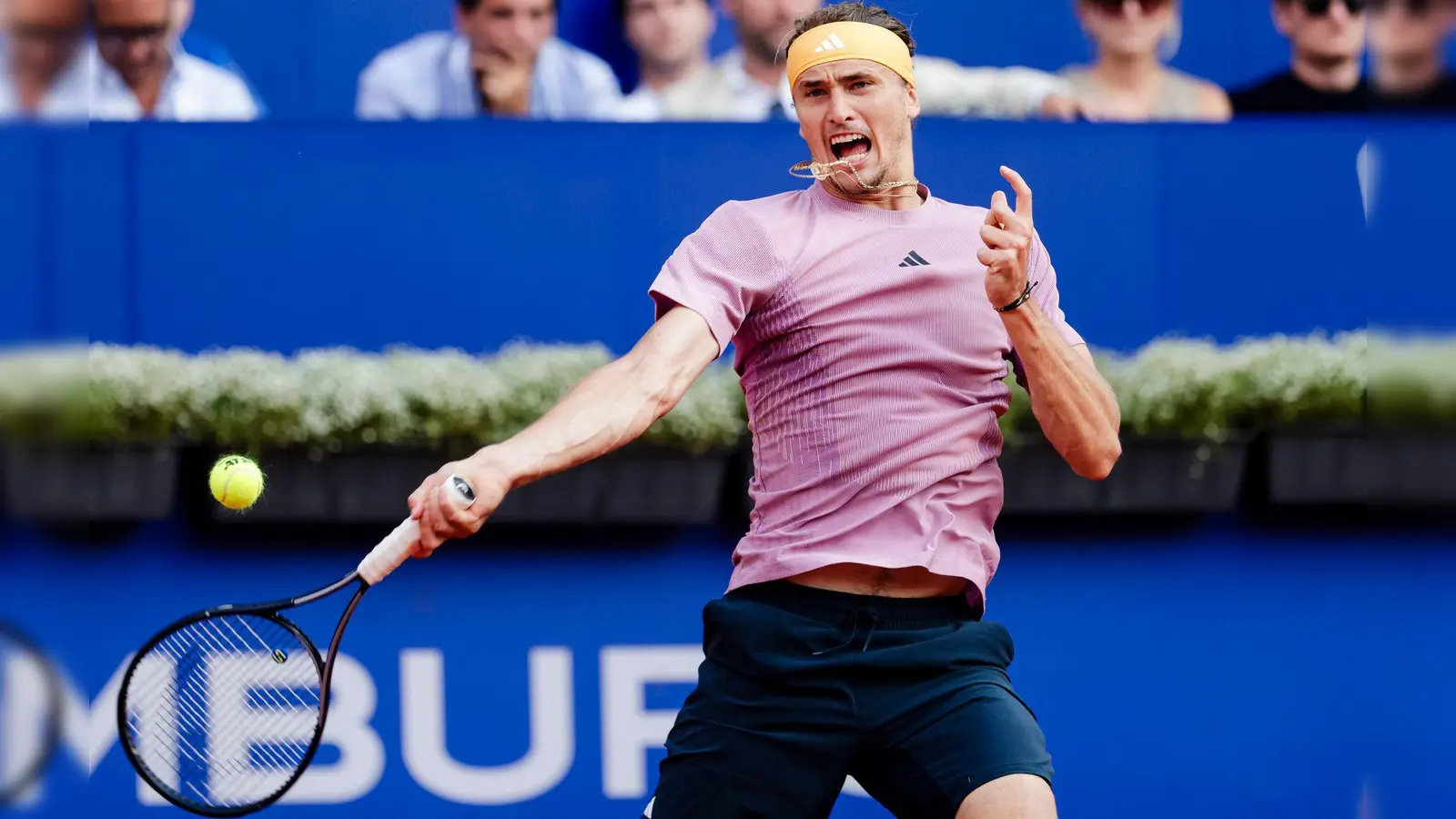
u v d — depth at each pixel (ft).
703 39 55.36
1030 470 50.62
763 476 30.83
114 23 52.80
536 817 50.24
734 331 29.76
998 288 28.25
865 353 29.73
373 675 50.08
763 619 29.55
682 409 49.34
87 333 52.24
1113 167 54.65
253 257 52.90
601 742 50.67
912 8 55.57
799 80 30.60
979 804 27.86
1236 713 51.93
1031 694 51.49
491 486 26.22
